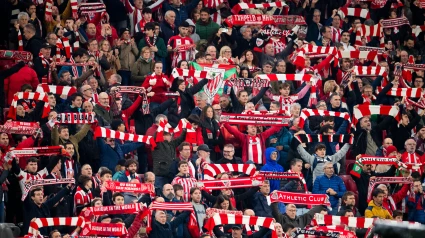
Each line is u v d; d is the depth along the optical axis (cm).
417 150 6538
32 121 5784
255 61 7081
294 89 7044
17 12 6956
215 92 6450
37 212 5056
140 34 7044
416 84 7694
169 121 6388
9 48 6938
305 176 6172
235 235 5153
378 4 8525
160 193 5600
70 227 5141
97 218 5125
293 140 6144
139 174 5906
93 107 5972
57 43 6612
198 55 6794
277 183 5997
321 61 7306
